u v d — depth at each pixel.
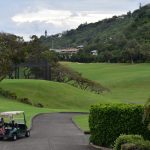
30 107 75.69
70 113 64.12
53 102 92.00
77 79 119.81
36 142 29.88
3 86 96.00
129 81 150.75
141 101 107.19
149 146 19.30
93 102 95.44
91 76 169.62
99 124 25.81
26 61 115.38
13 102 82.06
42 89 97.38
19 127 33.03
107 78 161.88
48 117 54.88
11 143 29.36
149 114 19.48
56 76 122.88
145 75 159.00
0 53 82.81
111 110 25.17
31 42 118.75
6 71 84.81
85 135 34.62
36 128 40.78
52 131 38.09
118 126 24.86
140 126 24.41
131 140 19.89
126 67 188.00
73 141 30.38
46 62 118.75
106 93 127.31
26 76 127.56
